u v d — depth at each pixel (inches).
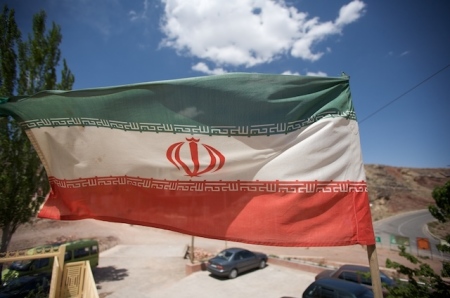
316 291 337.1
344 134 114.2
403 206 2337.6
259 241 106.3
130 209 111.7
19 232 967.0
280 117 112.3
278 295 483.5
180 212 110.0
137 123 112.5
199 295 490.6
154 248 940.6
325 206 109.2
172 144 111.7
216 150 111.7
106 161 113.2
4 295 397.7
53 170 116.4
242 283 547.8
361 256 889.5
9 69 393.1
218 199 110.3
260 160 111.3
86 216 111.7
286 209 108.4
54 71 446.9
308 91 114.7
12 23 402.0
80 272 377.4
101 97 112.4
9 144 379.6
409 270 184.1
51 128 114.5
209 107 111.8
